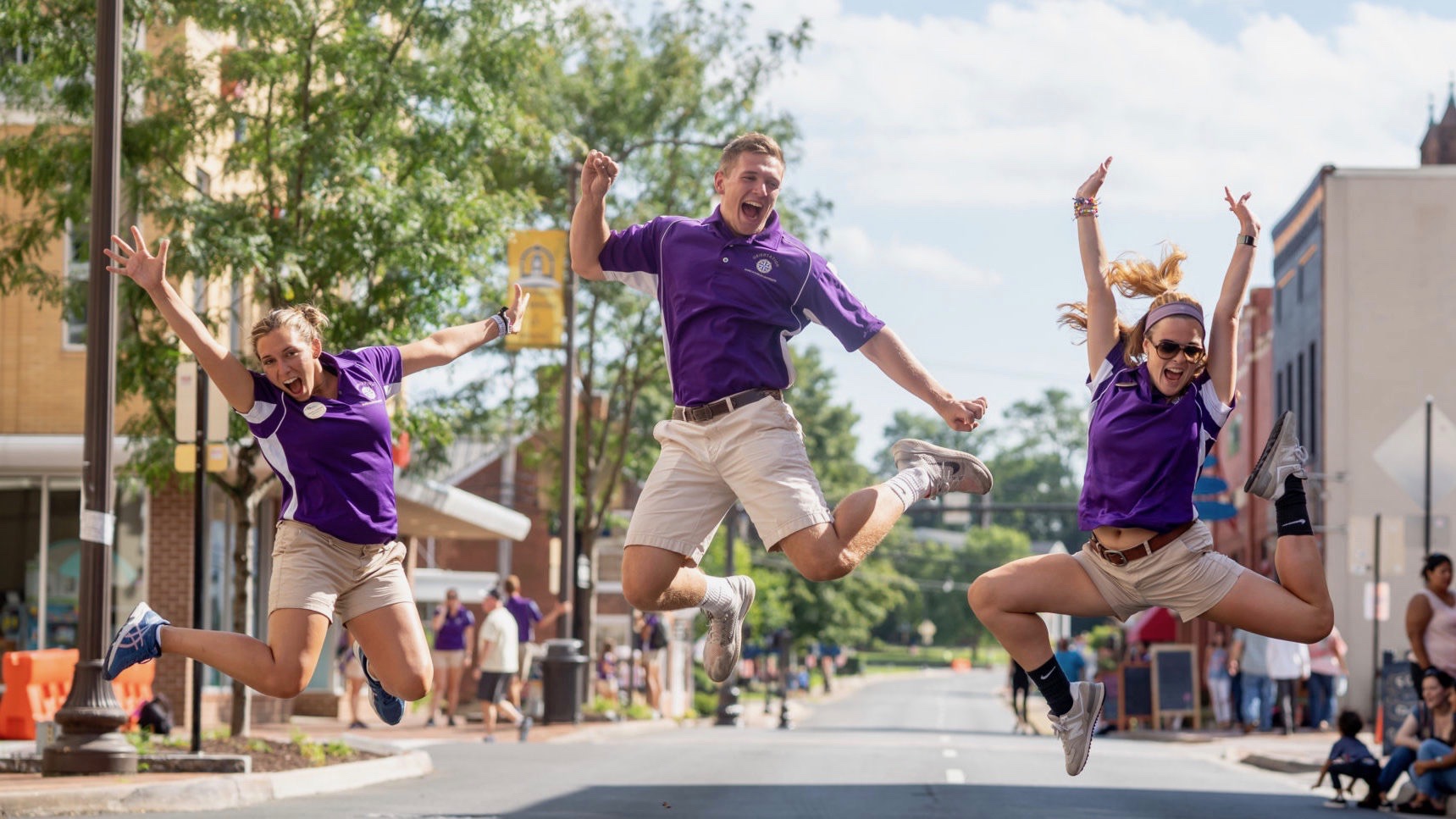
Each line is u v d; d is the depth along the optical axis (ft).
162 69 57.47
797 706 188.24
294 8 55.88
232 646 23.53
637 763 55.83
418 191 56.44
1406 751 45.80
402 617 24.35
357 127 57.72
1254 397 144.97
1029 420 568.82
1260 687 87.81
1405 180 117.08
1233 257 23.31
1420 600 44.68
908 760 59.47
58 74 55.72
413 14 57.62
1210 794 48.32
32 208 75.00
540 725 84.38
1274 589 21.98
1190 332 21.83
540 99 109.19
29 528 76.79
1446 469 81.20
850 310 22.45
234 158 58.18
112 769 42.91
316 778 44.37
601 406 124.77
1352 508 115.24
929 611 498.69
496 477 163.22
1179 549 21.97
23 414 77.36
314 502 23.68
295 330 23.45
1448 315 116.37
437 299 57.57
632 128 114.01
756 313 22.07
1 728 62.13
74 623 76.69
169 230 58.44
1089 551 22.72
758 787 46.06
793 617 254.47
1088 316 23.18
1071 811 39.86
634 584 22.48
